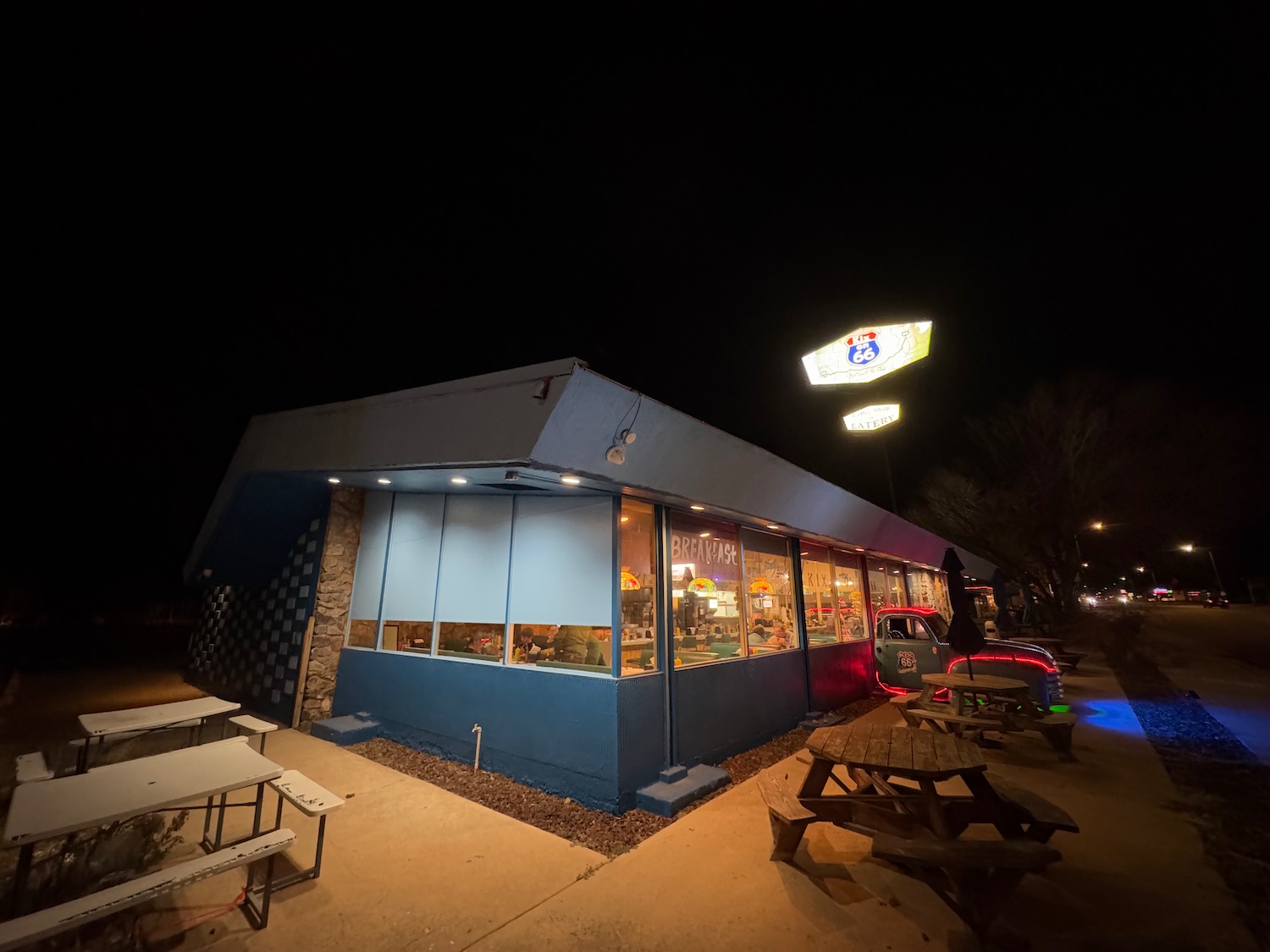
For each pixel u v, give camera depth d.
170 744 6.69
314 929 3.20
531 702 5.64
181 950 3.00
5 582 27.66
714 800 5.25
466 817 4.75
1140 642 20.88
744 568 7.64
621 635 5.35
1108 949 3.06
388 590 7.57
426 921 3.30
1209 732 7.89
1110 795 5.46
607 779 4.95
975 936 3.15
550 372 4.15
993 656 8.75
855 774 4.76
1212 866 3.98
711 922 3.30
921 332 21.39
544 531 6.13
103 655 17.02
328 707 7.69
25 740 7.15
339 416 6.38
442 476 5.75
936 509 29.52
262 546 8.77
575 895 3.58
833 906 3.47
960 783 5.83
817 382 22.64
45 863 3.42
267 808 4.89
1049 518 27.06
